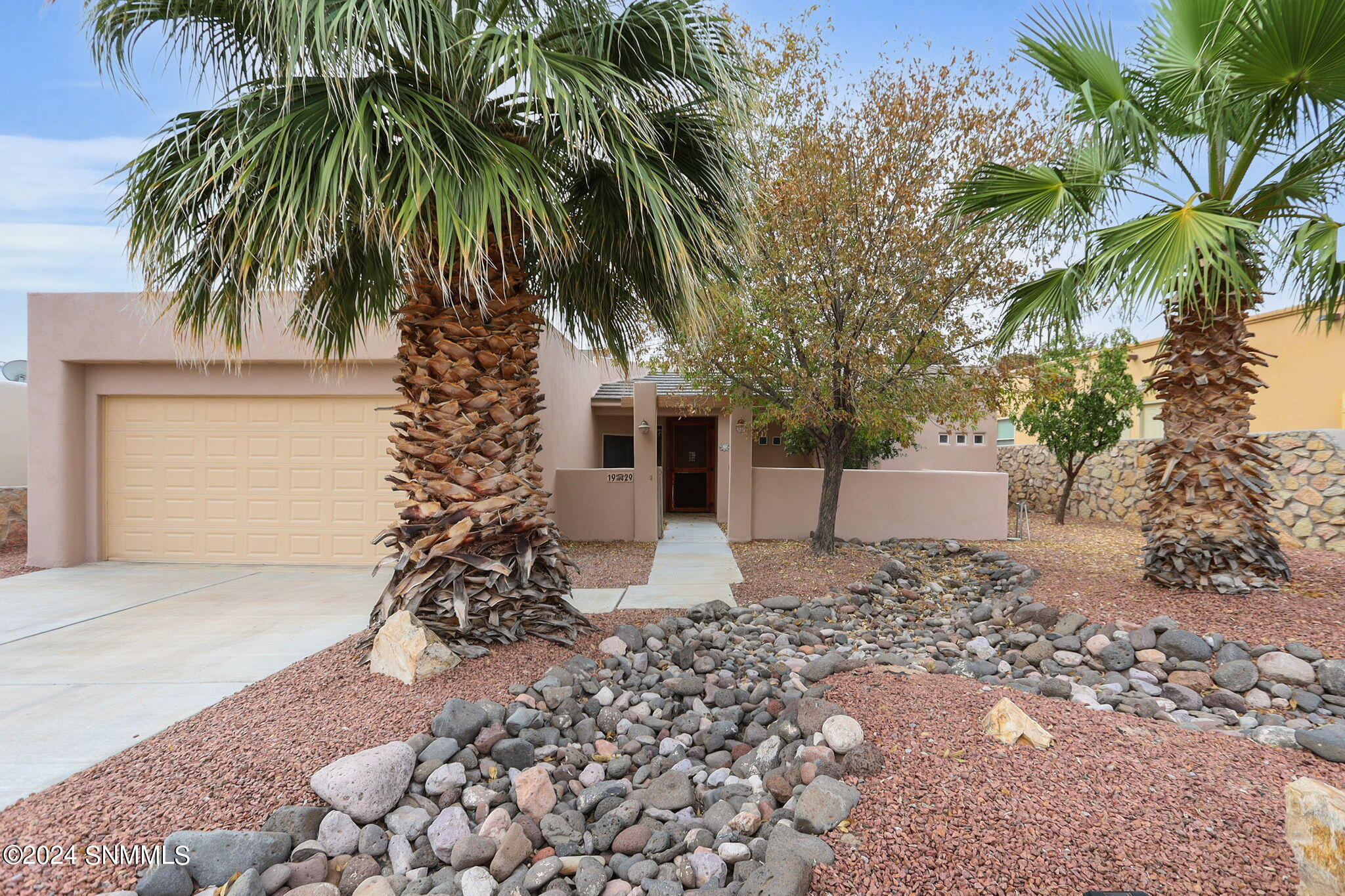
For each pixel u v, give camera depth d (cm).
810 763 252
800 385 700
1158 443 531
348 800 235
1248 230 409
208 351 771
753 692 355
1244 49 414
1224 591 476
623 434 1548
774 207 626
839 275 671
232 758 262
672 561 838
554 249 419
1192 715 335
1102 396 1010
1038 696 319
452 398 388
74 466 801
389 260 414
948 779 233
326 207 296
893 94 662
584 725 312
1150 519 536
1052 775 234
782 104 667
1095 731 273
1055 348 662
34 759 272
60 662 416
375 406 802
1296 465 746
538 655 384
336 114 291
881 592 632
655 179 346
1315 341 988
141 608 577
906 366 718
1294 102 438
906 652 449
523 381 411
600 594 632
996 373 684
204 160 277
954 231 657
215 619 534
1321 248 461
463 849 219
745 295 518
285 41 285
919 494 962
